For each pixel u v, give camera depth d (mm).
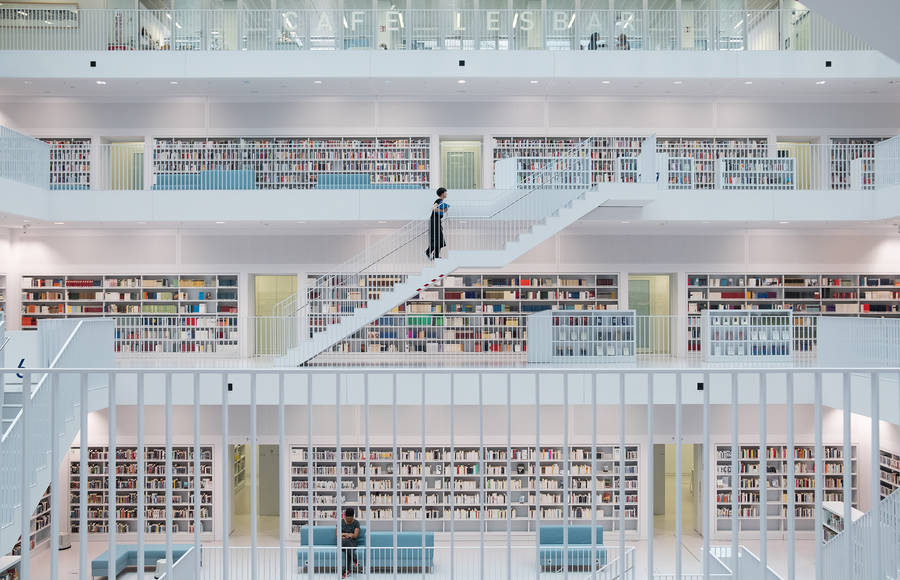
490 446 15008
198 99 16656
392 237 16672
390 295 13055
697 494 15281
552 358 13203
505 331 16703
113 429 3301
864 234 17062
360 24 16016
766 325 13586
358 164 16844
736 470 3361
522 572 11922
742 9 16422
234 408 15031
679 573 3350
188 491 14773
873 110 16797
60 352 9336
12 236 16734
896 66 15062
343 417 15023
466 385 12570
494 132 16781
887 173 14719
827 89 16250
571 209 13688
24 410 3344
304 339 12914
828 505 13648
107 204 15000
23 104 16578
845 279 17109
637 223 16359
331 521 14844
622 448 3383
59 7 16344
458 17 16141
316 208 15172
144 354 16312
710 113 16797
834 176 16547
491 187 16781
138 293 16844
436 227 13617
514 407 15023
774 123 16828
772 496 14914
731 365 13438
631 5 16844
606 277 17172
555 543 12805
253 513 3375
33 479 8055
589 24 16219
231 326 16484
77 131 16594
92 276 16859
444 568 12227
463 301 16719
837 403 12195
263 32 15867
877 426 3350
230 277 17047
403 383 12508
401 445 14992
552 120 16797
